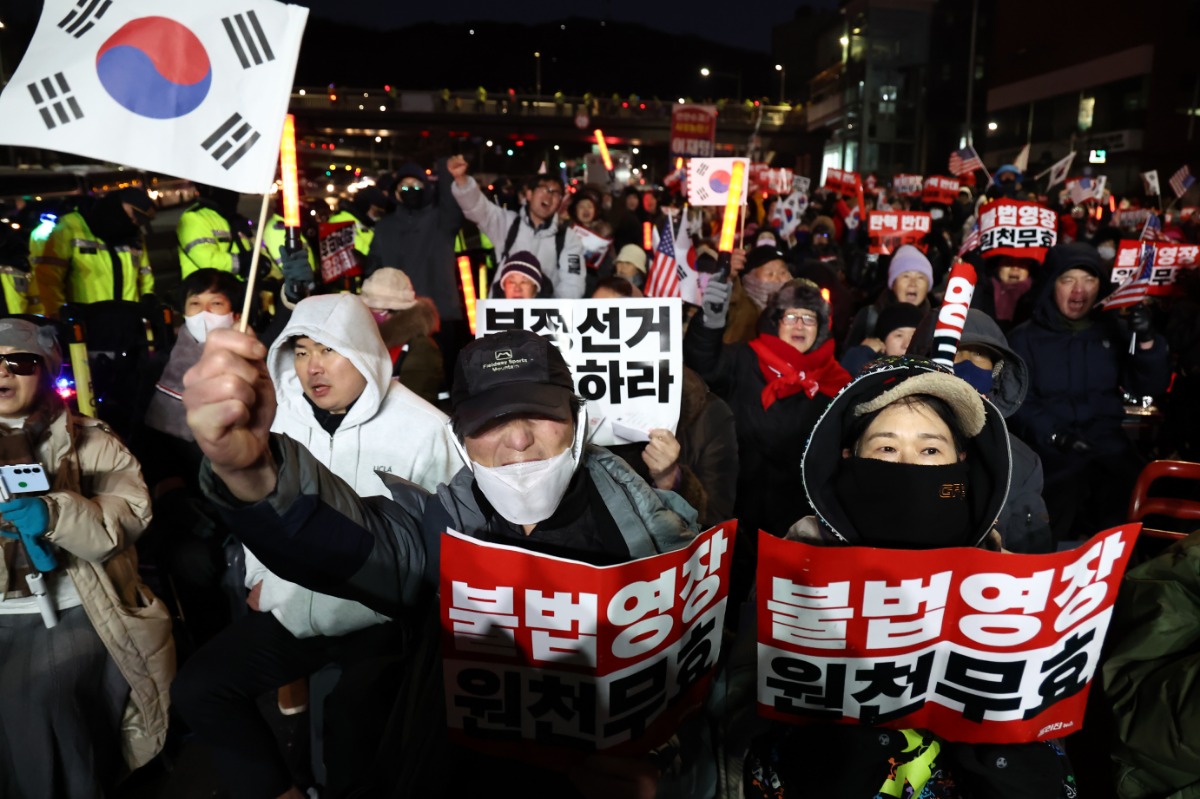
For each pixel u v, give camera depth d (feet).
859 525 5.78
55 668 8.44
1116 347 13.30
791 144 248.93
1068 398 13.25
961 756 5.26
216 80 5.82
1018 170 50.55
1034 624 4.92
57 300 20.47
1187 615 5.83
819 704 5.23
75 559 8.56
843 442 5.95
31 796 8.49
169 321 17.01
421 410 9.41
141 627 9.02
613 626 5.04
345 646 8.42
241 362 4.55
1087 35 149.69
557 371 5.61
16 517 7.80
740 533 11.71
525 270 16.46
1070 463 13.10
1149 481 9.52
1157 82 135.74
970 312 10.17
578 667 5.15
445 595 5.17
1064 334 13.37
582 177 62.90
